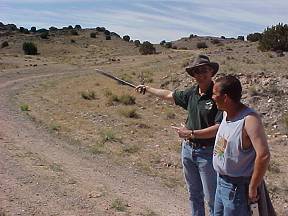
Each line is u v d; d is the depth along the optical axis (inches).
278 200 362.3
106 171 409.4
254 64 1160.8
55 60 2657.5
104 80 1373.0
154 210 307.3
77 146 515.2
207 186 216.8
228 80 167.8
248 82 879.1
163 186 378.3
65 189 333.1
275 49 1601.9
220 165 170.9
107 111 813.9
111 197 324.2
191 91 218.7
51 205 294.4
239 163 166.4
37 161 416.8
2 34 4493.1
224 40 4517.7
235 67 1076.5
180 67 1365.7
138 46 4079.7
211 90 209.9
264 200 166.2
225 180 171.5
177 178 408.8
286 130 658.8
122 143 550.3
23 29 4837.6
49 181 350.3
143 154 495.5
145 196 340.5
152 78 1240.8
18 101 912.3
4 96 989.2
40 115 738.8
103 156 472.7
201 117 211.2
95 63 2335.1
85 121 697.0
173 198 344.8
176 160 471.8
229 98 167.2
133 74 1414.9
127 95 927.7
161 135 625.3
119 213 290.5
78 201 307.6
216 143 173.5
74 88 1187.3
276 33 1628.9
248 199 166.4
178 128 214.1
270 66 1096.2
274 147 574.6
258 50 1670.8
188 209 319.3
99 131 617.3
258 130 162.6
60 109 820.6
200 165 216.7
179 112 829.2
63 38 4379.9
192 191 228.4
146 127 677.3
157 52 3260.3
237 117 167.5
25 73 1722.4
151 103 907.4
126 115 769.6
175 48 3971.5
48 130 604.7
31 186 332.8
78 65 2257.6
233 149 166.4
